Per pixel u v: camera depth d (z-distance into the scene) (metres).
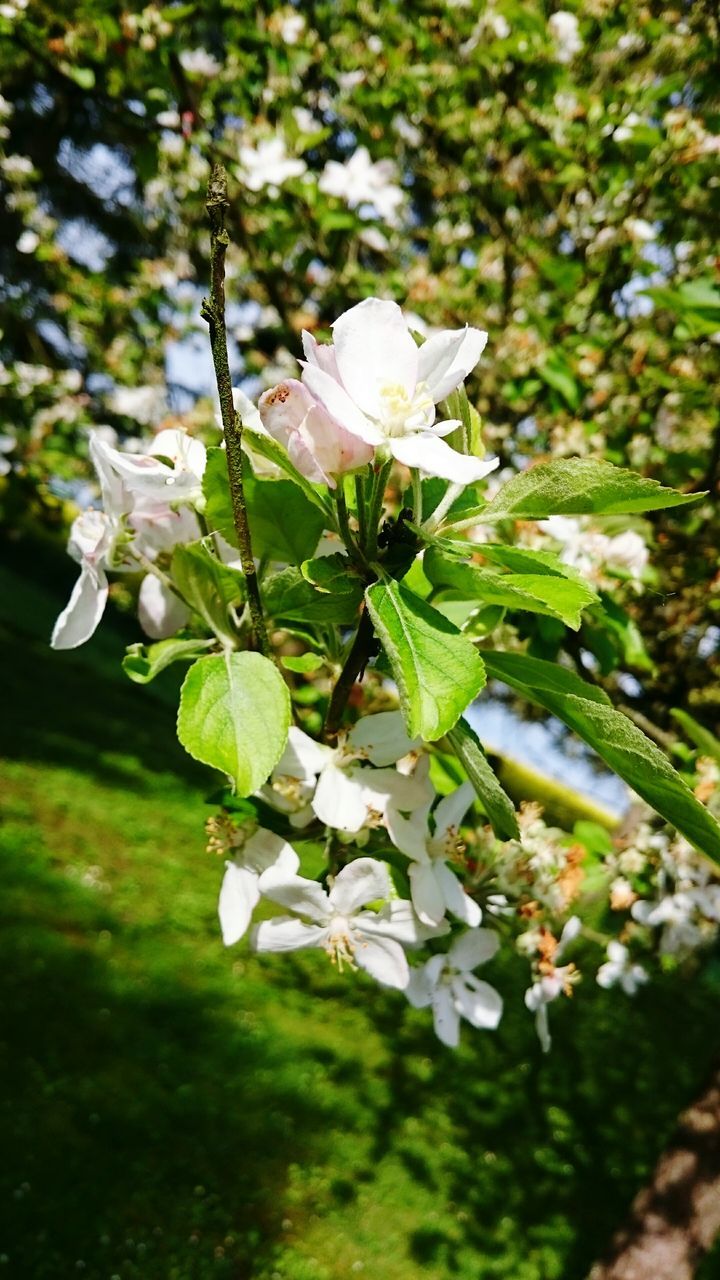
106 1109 4.65
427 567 1.04
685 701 2.93
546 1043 1.71
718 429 2.72
